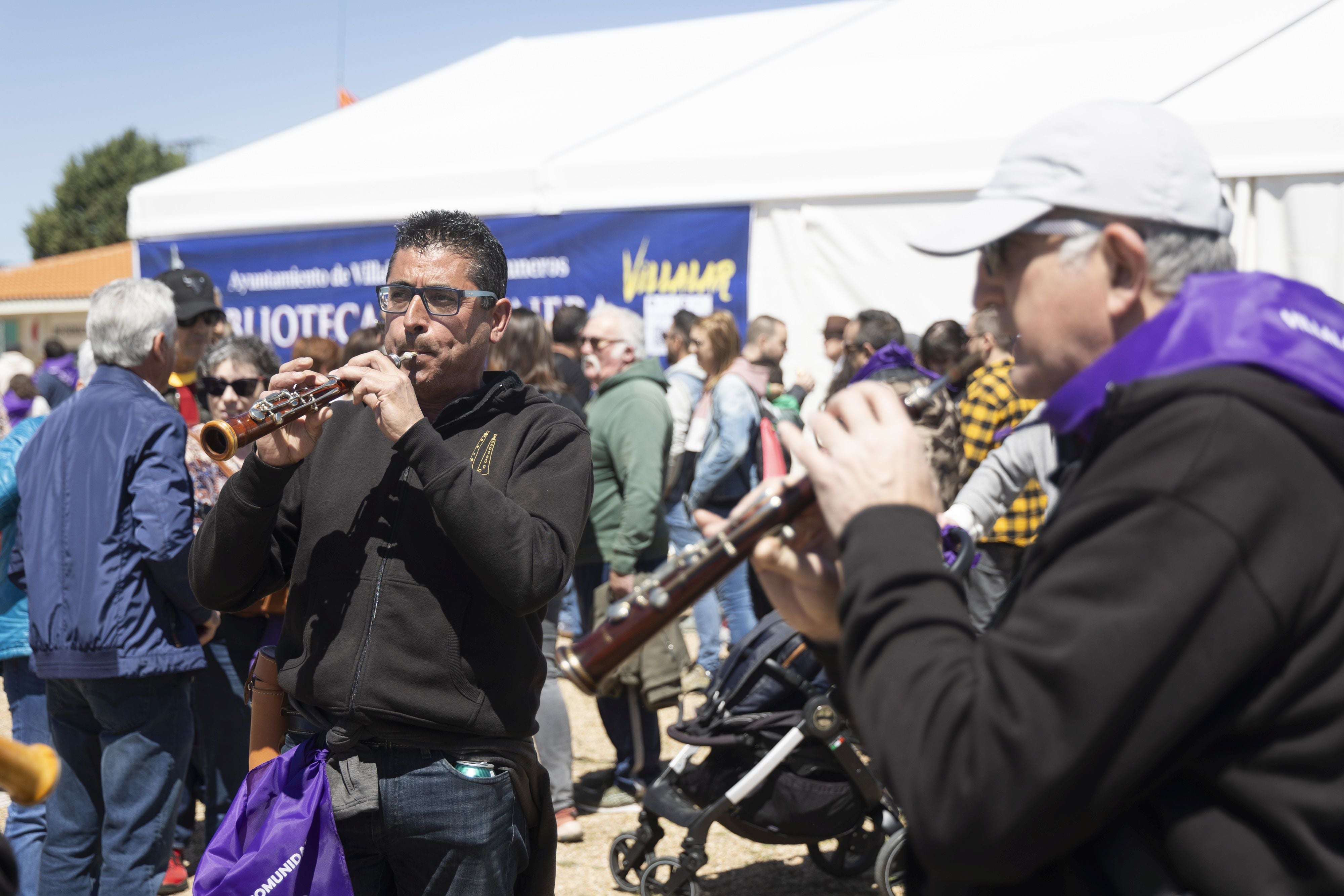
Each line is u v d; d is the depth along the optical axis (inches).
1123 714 35.9
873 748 40.4
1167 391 38.5
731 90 292.8
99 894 117.0
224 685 143.5
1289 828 37.4
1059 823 37.3
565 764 159.6
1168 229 42.3
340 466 82.7
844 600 42.5
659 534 174.2
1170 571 36.0
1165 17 258.1
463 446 83.7
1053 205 42.7
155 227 345.1
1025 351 46.0
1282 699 37.3
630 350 175.5
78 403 116.5
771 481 50.9
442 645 76.9
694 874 131.2
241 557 80.9
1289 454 37.0
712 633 214.8
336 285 317.1
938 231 45.4
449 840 77.7
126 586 111.7
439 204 298.7
